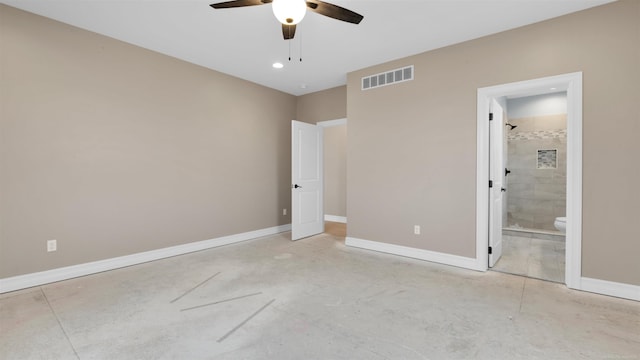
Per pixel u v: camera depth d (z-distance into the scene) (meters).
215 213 4.41
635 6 2.51
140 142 3.59
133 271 3.30
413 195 3.78
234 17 2.88
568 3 2.61
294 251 4.14
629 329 2.07
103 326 2.12
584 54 2.72
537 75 2.95
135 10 2.76
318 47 3.54
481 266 3.29
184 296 2.64
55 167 2.99
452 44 3.44
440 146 3.56
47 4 2.68
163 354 1.81
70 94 3.07
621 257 2.59
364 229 4.25
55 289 2.79
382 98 4.03
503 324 2.16
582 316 2.26
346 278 3.09
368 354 1.81
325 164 6.94
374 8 2.69
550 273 3.21
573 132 2.77
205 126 4.26
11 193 2.76
